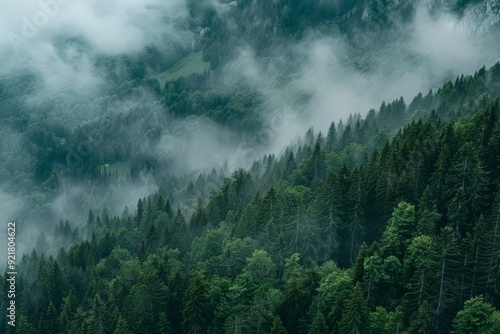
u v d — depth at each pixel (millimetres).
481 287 93438
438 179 116625
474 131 131500
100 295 141500
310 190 148375
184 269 132750
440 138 131750
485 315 85438
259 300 104375
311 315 100938
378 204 122312
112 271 158125
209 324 113125
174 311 123250
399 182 118938
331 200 122438
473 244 94812
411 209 107688
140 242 190125
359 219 120688
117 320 120750
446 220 111312
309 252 120375
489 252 93625
